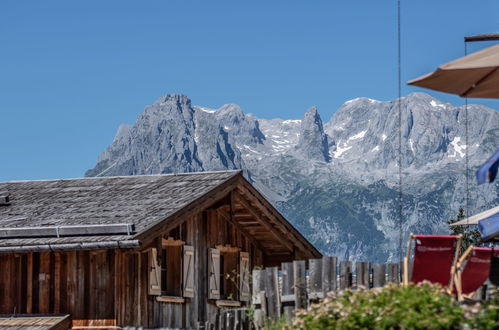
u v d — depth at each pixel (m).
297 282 19.52
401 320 13.77
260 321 20.02
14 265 26.12
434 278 16.44
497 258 16.91
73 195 29.39
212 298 29.08
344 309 14.58
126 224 24.62
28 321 25.11
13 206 29.12
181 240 27.92
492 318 13.34
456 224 20.64
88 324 25.12
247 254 31.72
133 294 25.52
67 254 25.64
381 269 19.12
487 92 15.52
